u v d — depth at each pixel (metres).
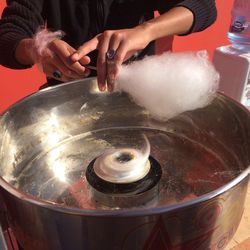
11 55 0.84
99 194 0.58
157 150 0.74
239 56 1.06
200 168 0.68
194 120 0.76
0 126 0.63
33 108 0.71
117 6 1.06
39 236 0.44
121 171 0.58
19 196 0.42
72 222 0.40
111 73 0.69
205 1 0.94
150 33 0.79
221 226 0.46
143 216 0.38
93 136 0.80
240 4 1.09
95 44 0.73
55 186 0.66
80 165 0.71
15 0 0.97
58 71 0.74
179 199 0.60
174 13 0.88
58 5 1.04
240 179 0.43
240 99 1.09
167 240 0.41
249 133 0.61
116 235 0.40
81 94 0.76
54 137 0.77
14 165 0.68
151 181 0.59
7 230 0.56
